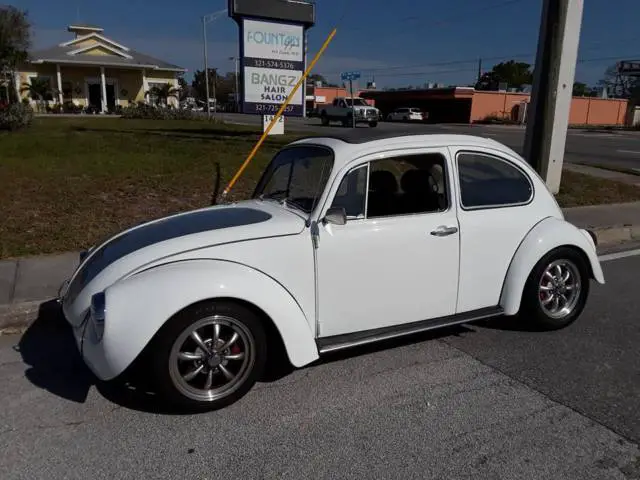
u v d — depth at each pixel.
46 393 3.54
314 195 3.69
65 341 4.39
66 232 6.86
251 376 3.39
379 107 58.91
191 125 22.12
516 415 3.27
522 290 4.24
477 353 4.15
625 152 20.03
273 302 3.33
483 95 47.53
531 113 9.62
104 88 37.25
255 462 2.83
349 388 3.61
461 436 3.05
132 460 2.85
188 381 3.25
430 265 3.90
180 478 2.71
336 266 3.59
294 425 3.18
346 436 3.06
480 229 4.06
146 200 8.33
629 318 4.89
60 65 37.09
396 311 3.86
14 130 17.22
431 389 3.59
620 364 3.96
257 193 4.55
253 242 3.39
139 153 12.12
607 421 3.20
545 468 2.77
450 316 4.09
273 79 12.29
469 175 4.06
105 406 3.38
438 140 3.98
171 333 3.10
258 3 11.74
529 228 4.30
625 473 2.74
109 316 3.00
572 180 11.73
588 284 4.64
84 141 14.18
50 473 2.75
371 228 3.67
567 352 4.17
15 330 4.63
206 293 3.11
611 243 7.88
